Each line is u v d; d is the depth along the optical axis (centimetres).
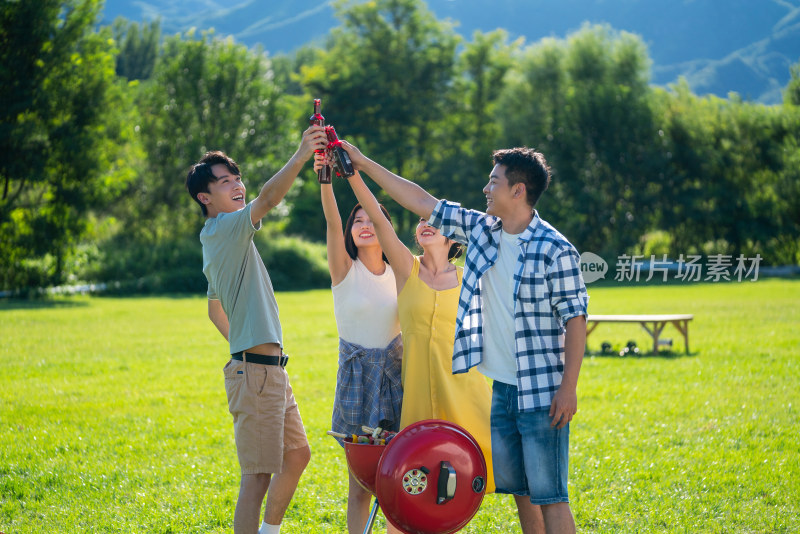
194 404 875
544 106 4712
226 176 429
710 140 4191
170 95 3975
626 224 4153
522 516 391
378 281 438
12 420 794
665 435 696
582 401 861
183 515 494
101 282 3078
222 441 702
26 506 521
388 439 378
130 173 3027
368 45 5581
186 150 3850
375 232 421
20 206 2844
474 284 384
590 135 4316
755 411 784
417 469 344
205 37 4038
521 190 374
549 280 363
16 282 2850
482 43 5684
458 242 407
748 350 1228
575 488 546
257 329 413
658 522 477
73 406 863
